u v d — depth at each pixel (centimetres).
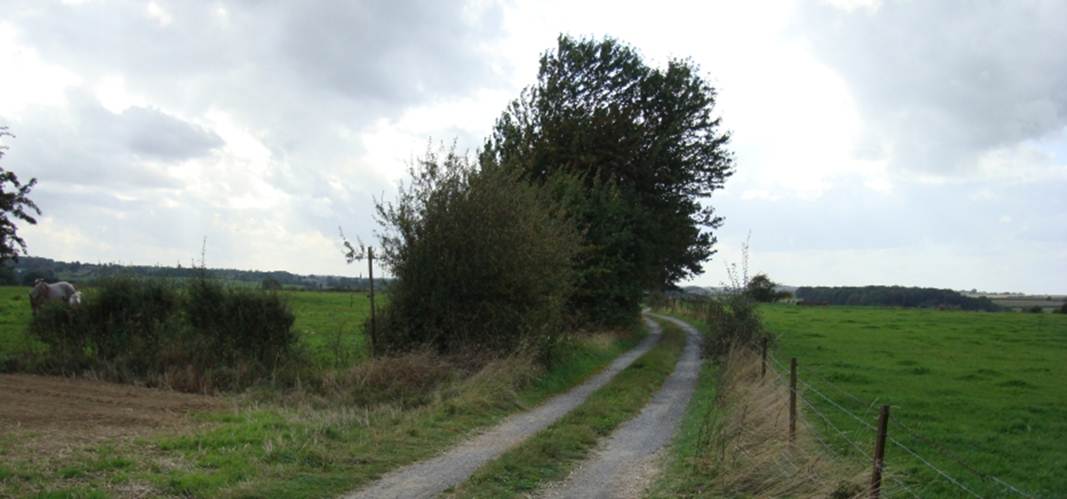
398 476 953
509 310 1988
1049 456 1245
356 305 4644
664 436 1280
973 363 2736
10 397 1438
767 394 1237
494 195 2042
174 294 1992
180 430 1161
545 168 3616
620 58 3897
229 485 851
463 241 1980
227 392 1659
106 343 1934
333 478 915
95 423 1198
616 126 3634
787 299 9081
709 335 2373
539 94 3869
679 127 3884
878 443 733
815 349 3234
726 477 906
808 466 864
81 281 2059
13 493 780
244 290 1936
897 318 5869
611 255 3131
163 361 1831
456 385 1614
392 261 2006
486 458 1066
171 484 838
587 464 1062
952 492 985
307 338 2720
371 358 1841
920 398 1859
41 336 1977
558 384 1902
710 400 1667
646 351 2992
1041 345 3519
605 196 3145
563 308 2334
